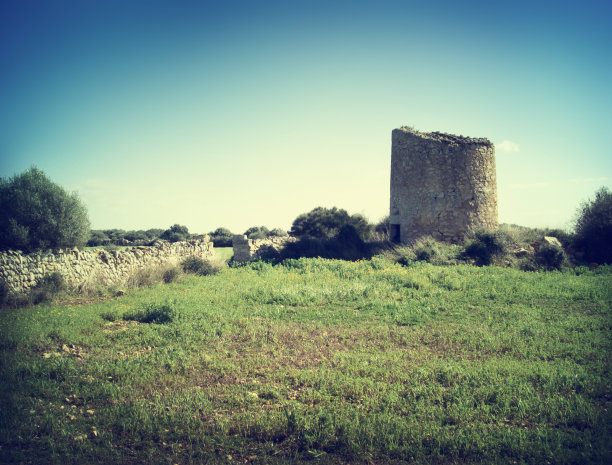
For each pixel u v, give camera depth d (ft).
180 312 32.30
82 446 13.97
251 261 67.67
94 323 29.89
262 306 35.58
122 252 53.62
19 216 44.96
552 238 62.54
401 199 73.10
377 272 50.57
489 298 37.11
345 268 54.19
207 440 14.40
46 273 41.11
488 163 71.26
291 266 60.59
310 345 24.84
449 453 13.60
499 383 18.58
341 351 23.77
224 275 56.13
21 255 38.88
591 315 30.81
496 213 72.74
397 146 74.33
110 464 13.14
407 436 14.43
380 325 29.25
